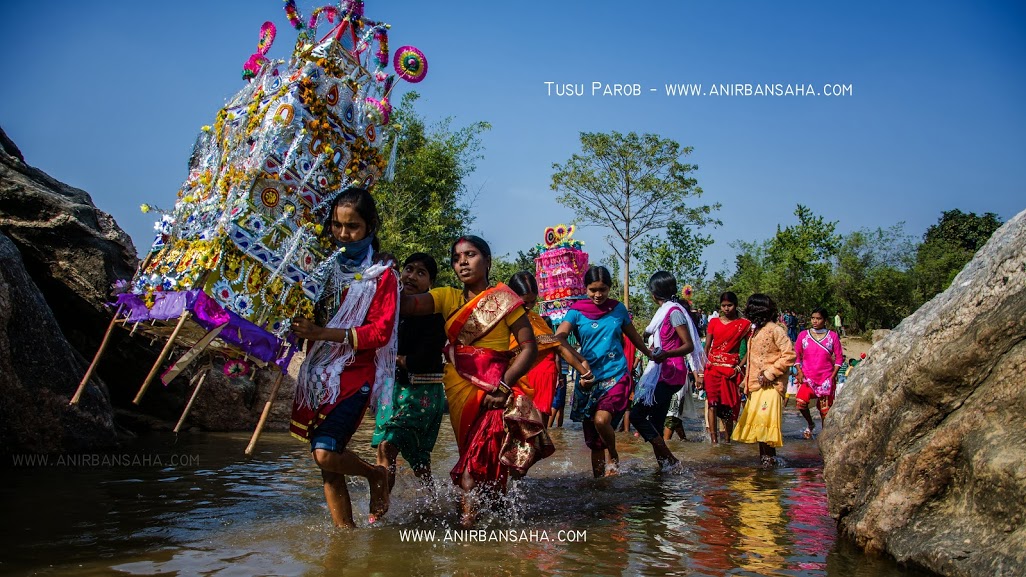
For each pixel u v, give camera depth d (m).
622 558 3.54
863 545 3.63
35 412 5.95
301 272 3.94
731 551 3.66
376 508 4.25
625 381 6.11
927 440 3.40
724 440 9.07
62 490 4.78
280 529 3.98
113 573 3.15
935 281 46.62
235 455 6.54
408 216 22.19
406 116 22.80
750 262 43.84
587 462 6.99
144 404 8.30
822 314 9.68
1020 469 2.88
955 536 3.14
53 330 6.31
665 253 32.53
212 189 4.07
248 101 4.27
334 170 4.22
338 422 3.96
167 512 4.29
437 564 3.41
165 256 3.96
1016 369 3.07
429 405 4.91
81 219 7.76
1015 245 3.28
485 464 4.35
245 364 4.27
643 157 33.22
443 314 4.73
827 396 9.55
